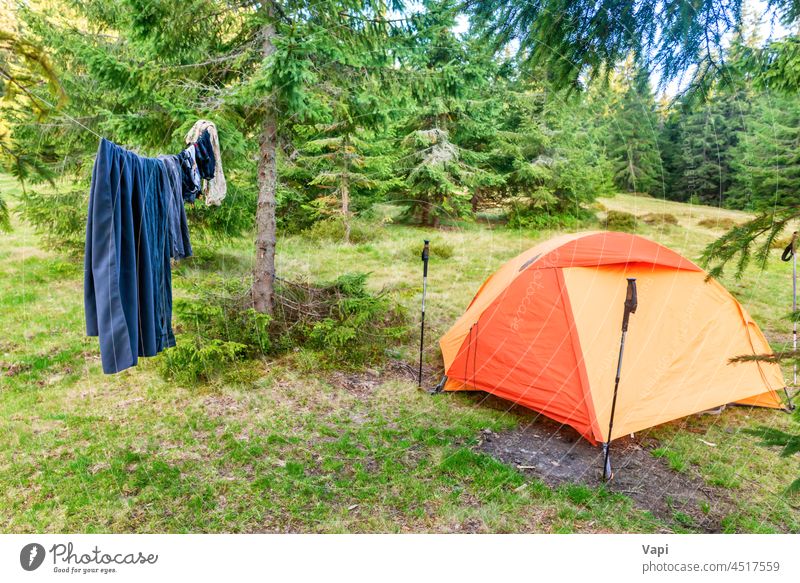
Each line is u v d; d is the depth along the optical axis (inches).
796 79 132.9
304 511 101.4
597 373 125.6
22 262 289.3
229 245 318.7
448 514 101.0
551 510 103.6
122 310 76.7
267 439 128.5
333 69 174.7
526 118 439.2
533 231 435.5
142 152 170.4
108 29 248.8
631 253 141.6
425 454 124.4
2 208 123.6
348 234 380.8
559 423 142.6
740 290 284.7
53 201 248.2
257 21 144.0
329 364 175.3
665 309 138.6
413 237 409.1
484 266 329.7
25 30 218.2
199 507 101.0
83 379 160.4
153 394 151.1
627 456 125.8
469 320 165.8
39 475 110.3
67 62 219.9
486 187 484.1
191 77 167.9
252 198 271.1
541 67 136.1
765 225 62.4
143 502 102.2
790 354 60.9
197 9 151.7
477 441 131.2
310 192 409.1
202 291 189.5
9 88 75.3
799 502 108.2
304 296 201.0
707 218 306.0
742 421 144.2
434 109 411.8
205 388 156.0
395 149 455.8
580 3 111.0
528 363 137.9
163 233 90.5
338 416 143.0
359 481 111.4
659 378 130.9
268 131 174.6
